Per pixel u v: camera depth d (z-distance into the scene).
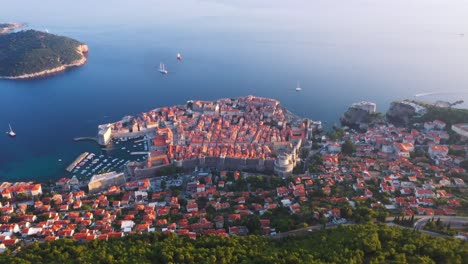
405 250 187.38
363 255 187.00
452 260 176.62
